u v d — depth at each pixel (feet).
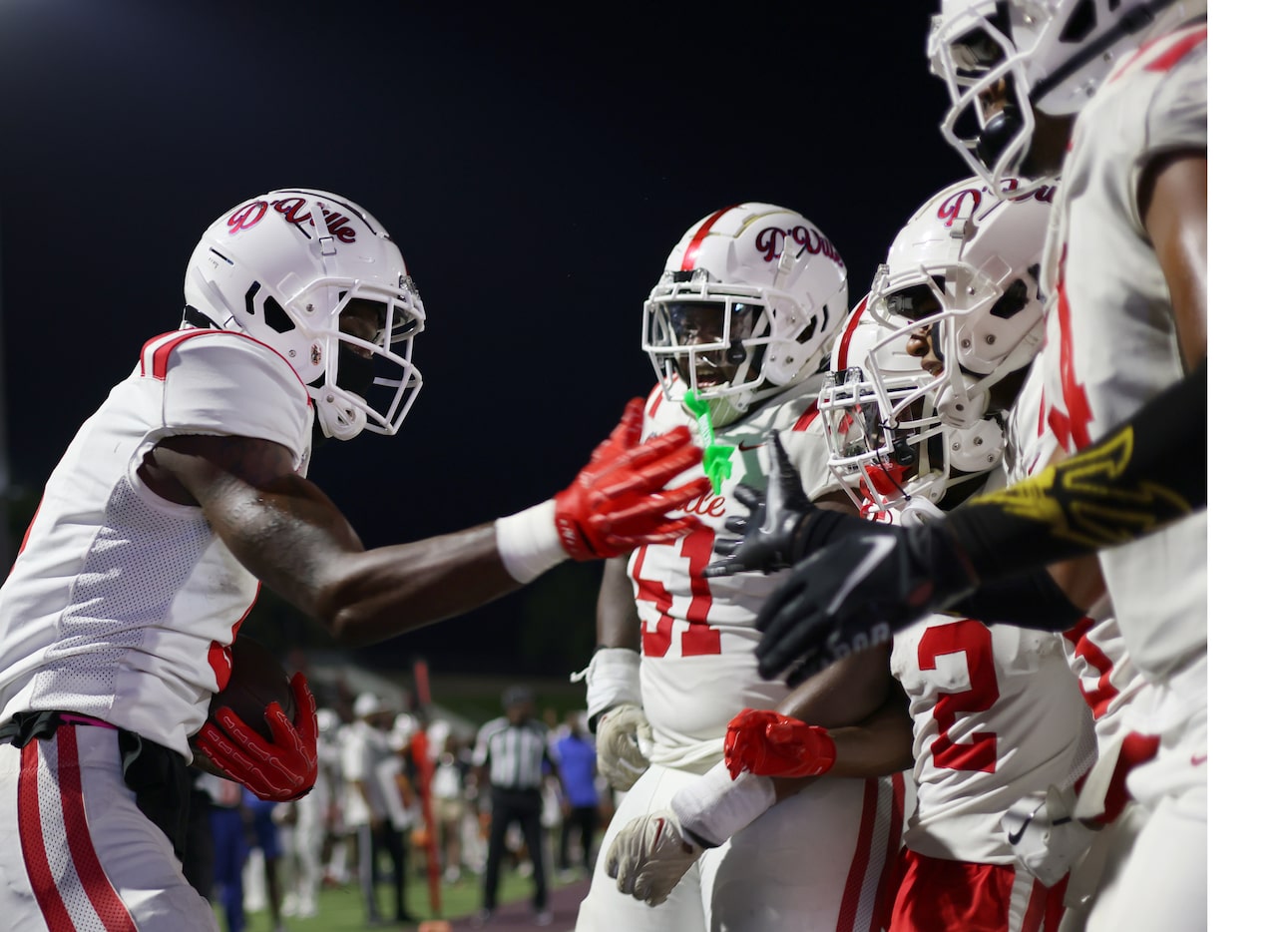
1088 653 18.42
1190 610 14.05
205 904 20.03
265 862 83.20
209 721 21.72
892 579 13.20
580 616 367.25
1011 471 22.36
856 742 23.38
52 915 19.03
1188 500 12.36
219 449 19.77
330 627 18.04
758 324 26.32
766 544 15.06
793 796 23.84
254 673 22.43
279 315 22.75
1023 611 17.69
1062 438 15.88
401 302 23.67
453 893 113.60
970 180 23.21
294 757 22.48
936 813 22.36
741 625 25.23
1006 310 22.56
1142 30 16.29
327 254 22.88
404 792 93.76
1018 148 17.52
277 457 19.86
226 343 20.29
